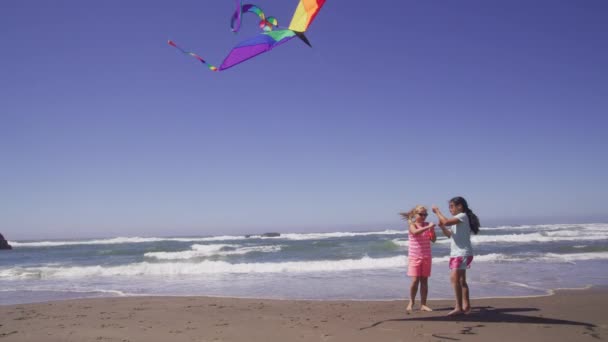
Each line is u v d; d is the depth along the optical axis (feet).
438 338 15.24
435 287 29.68
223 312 21.43
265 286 32.27
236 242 109.70
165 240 137.28
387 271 41.22
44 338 16.39
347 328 17.10
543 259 48.08
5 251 89.10
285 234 168.35
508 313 19.62
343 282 33.68
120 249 85.87
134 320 19.62
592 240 80.23
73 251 83.35
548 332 15.97
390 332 16.21
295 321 18.72
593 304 22.09
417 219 21.12
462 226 19.01
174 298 26.55
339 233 172.45
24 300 27.22
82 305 24.14
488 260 47.52
